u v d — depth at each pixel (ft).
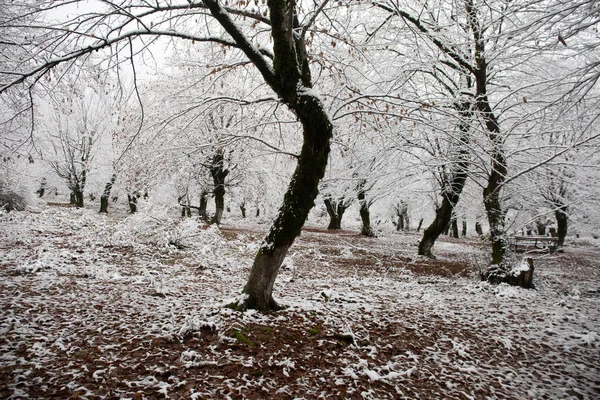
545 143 31.40
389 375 12.71
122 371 11.44
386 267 39.93
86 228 45.29
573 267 48.62
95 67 18.67
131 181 30.14
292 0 14.56
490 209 32.30
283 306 18.31
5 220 44.70
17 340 12.91
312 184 16.92
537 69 31.22
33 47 16.62
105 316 16.22
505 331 17.99
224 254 39.27
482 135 29.45
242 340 13.74
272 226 17.33
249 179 68.18
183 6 16.33
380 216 116.78
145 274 26.30
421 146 31.58
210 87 24.84
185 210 95.14
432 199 63.72
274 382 11.59
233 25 15.40
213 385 11.03
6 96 18.21
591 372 14.07
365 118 25.03
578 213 49.70
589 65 15.70
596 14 14.75
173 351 12.91
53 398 9.71
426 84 35.96
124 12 15.12
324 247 53.31
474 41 29.73
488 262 33.88
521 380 13.28
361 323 17.39
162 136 26.04
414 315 19.54
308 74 17.02
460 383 12.82
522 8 18.65
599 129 25.79
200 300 20.18
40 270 23.98
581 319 20.03
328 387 11.67
